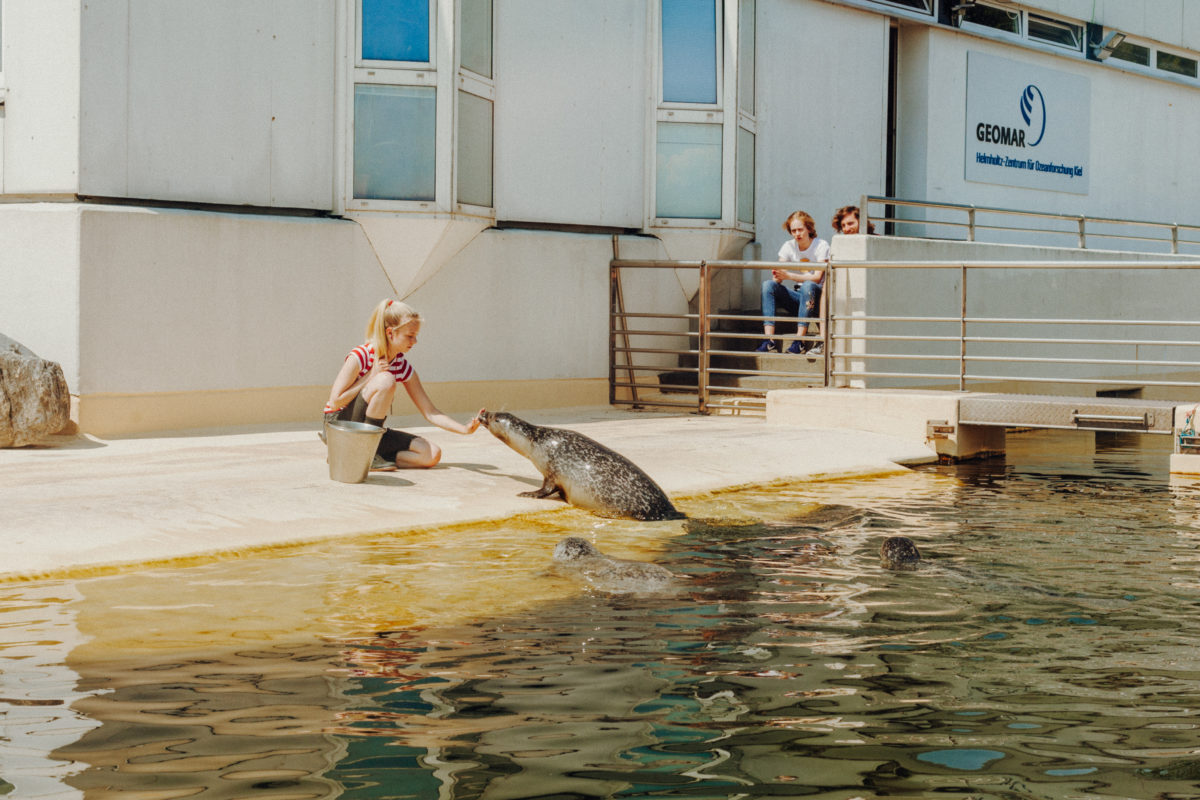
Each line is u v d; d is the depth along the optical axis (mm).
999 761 3166
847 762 3141
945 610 4871
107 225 9688
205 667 3969
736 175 14070
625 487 7266
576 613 4785
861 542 6469
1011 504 7992
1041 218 20141
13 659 4027
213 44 10516
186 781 2936
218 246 10383
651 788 2943
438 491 7484
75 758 3092
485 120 12211
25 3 9867
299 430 10383
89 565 5523
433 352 12062
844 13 16719
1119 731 3414
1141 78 21891
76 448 9023
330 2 11188
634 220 13961
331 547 6191
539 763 3104
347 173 11281
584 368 13469
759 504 7902
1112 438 13531
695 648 4262
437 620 4648
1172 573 5637
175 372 10195
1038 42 19719
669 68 13883
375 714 3486
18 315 9781
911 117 18203
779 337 12758
